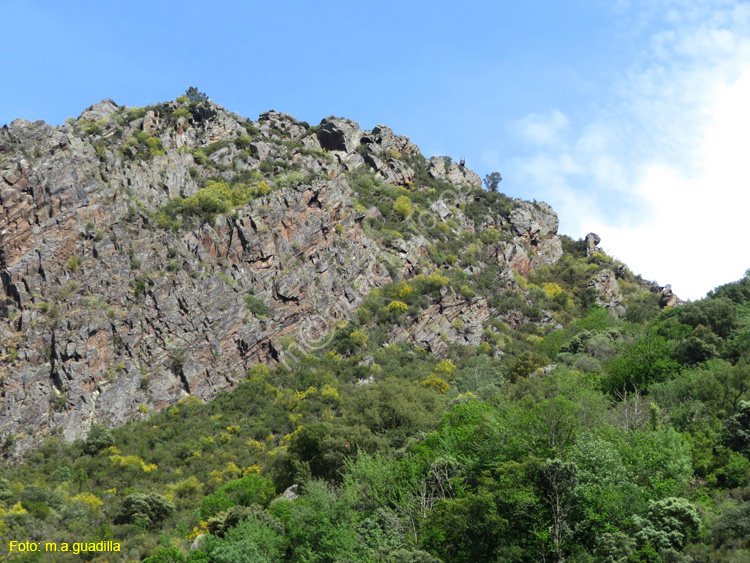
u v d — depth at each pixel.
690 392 64.94
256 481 67.88
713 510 45.94
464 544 44.28
